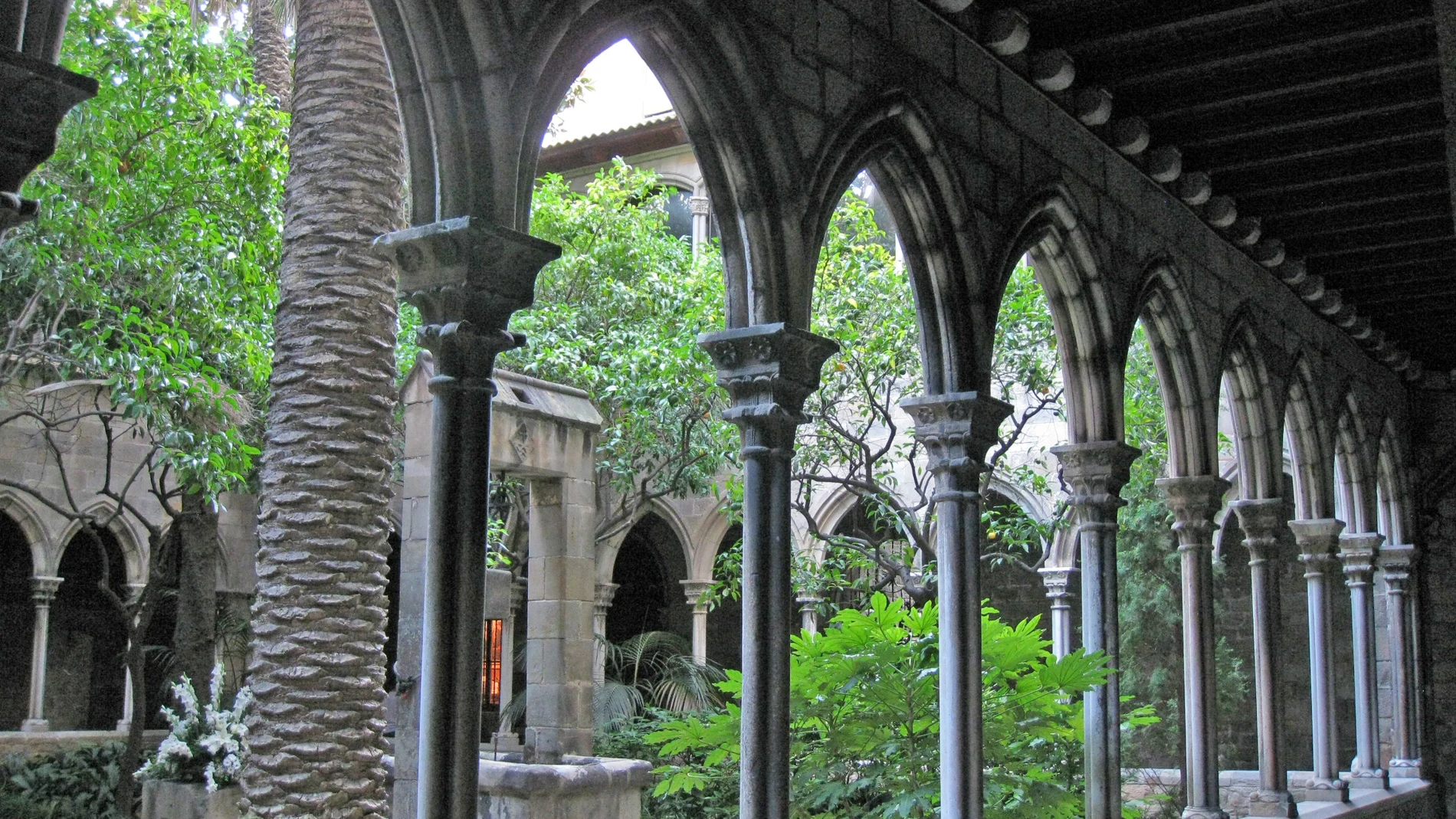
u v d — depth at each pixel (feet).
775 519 19.24
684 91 19.13
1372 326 44.19
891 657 23.75
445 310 15.40
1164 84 27.45
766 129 19.25
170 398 36.06
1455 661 47.96
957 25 23.63
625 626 78.74
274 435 25.32
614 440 51.11
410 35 15.34
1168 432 32.35
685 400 50.52
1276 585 35.83
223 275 38.22
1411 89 26.91
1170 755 57.26
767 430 19.36
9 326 39.78
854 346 46.78
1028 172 25.49
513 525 49.52
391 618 72.69
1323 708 39.42
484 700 48.70
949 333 23.53
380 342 25.88
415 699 29.81
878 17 21.77
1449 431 49.11
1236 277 34.76
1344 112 27.63
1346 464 44.24
